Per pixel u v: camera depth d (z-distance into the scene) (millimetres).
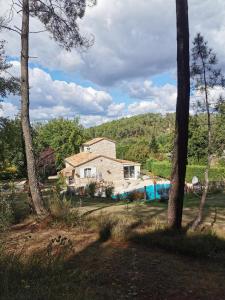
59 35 13727
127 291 6188
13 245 8617
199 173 42906
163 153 75250
